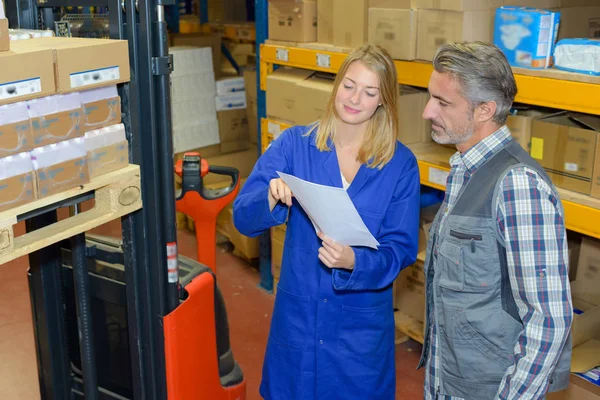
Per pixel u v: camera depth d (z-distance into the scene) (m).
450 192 1.69
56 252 2.14
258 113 4.03
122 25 1.70
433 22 2.72
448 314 1.64
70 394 2.30
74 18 1.99
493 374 1.61
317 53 3.36
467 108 1.57
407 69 2.93
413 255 2.07
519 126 2.53
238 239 4.55
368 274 1.94
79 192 1.59
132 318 1.98
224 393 2.37
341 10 3.21
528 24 2.34
